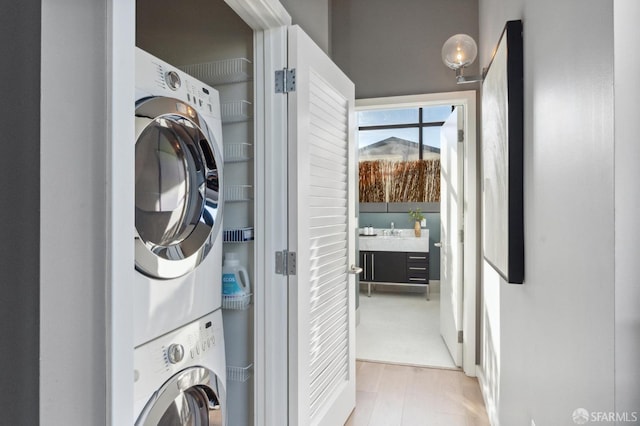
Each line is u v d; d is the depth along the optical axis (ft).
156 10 6.31
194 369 4.45
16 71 2.27
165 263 4.05
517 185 4.83
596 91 2.74
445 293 12.01
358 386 9.25
